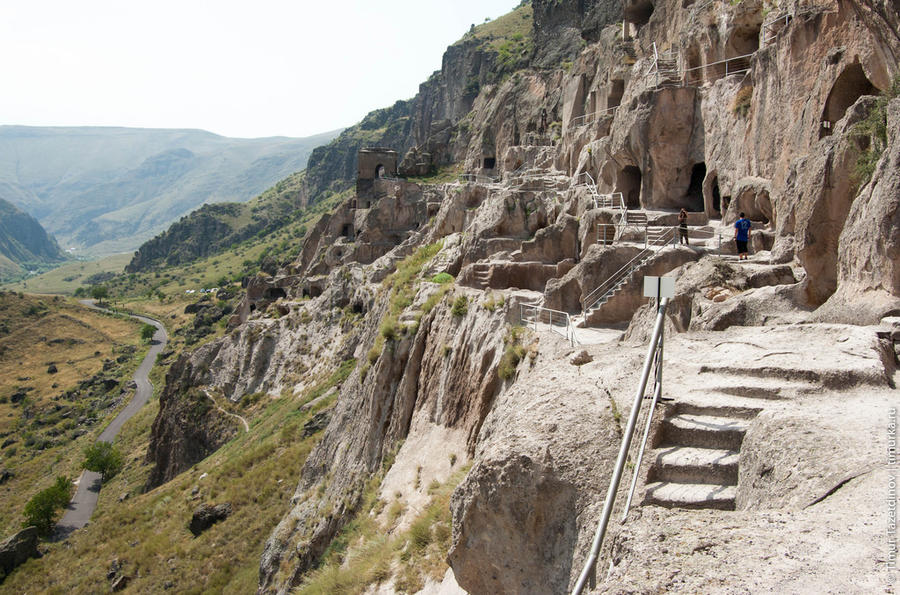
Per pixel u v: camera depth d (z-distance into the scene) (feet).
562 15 313.32
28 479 250.78
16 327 488.02
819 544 18.11
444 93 550.77
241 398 197.47
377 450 86.48
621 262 69.05
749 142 74.90
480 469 30.91
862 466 21.42
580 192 96.99
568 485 28.66
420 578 51.39
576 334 59.77
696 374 32.91
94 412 334.85
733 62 88.12
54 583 123.95
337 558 70.38
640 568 18.51
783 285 46.83
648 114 93.09
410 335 88.84
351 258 230.68
